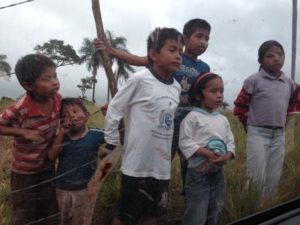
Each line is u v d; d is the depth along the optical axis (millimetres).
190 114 1511
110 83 1260
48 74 1124
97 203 1372
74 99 1207
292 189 1877
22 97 1125
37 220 1176
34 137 1143
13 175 1144
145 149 1353
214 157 1496
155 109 1356
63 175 1214
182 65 1536
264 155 1806
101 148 1273
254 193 1677
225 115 1742
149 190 1386
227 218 1597
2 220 1126
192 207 1490
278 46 1756
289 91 1864
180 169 1599
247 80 1764
